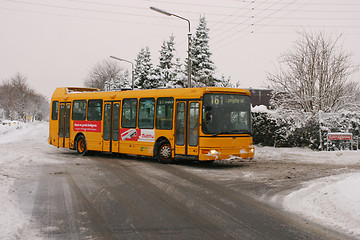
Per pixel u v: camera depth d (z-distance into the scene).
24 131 43.50
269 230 6.15
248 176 11.77
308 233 5.99
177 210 7.45
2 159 15.67
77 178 11.27
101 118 17.47
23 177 11.30
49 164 14.61
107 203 8.02
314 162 15.20
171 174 12.19
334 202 7.69
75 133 18.77
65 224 6.42
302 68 20.75
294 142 19.94
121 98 16.61
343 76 20.19
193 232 6.02
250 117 14.17
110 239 5.64
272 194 8.99
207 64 34.25
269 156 17.42
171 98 14.55
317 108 20.52
